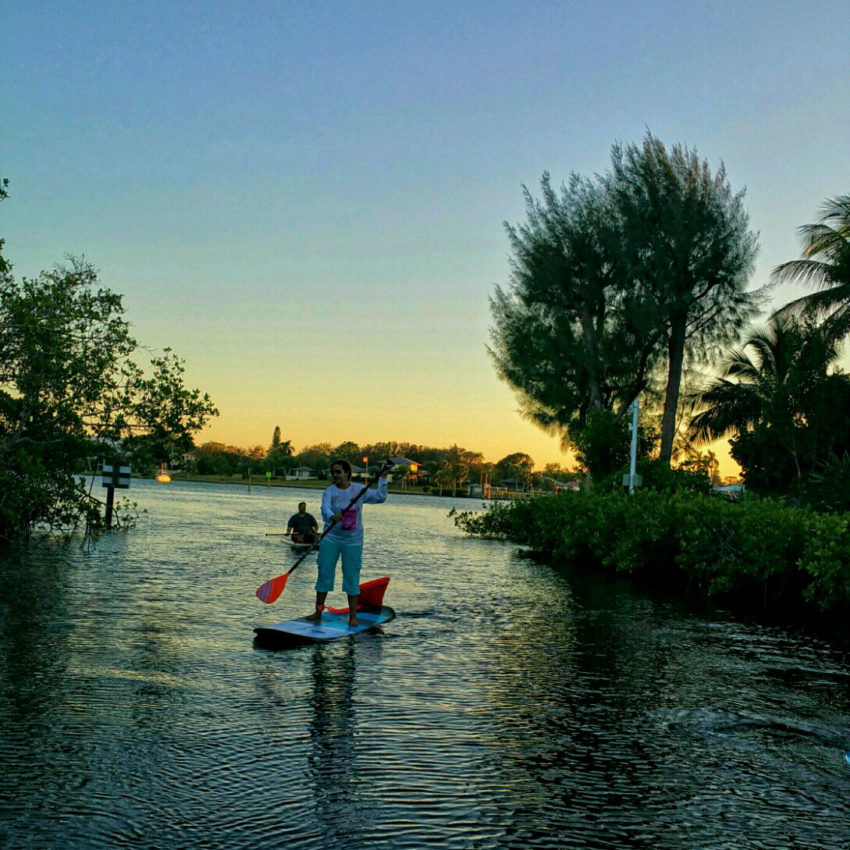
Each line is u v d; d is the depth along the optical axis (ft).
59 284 56.13
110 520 76.59
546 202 103.40
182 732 18.54
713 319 101.04
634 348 100.78
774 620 40.27
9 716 18.99
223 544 68.33
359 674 24.61
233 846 13.12
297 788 15.61
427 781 16.26
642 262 95.71
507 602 41.52
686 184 97.40
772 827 14.78
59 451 61.36
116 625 30.40
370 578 49.67
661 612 40.78
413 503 275.59
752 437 85.05
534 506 78.48
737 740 19.88
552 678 25.21
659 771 17.44
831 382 82.48
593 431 88.07
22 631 28.43
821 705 23.45
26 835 13.12
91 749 17.13
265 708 20.67
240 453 627.05
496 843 13.69
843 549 41.57
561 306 103.81
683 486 76.89
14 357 53.36
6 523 57.98
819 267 88.79
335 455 534.37
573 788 16.26
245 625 31.89
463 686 23.73
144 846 12.97
